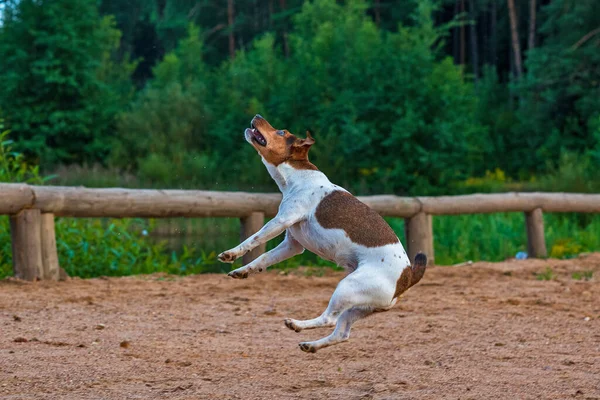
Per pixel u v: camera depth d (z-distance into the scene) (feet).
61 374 18.79
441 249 53.26
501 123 138.72
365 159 111.24
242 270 20.57
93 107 127.95
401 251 19.70
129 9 220.84
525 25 183.73
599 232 57.31
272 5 193.57
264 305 30.55
